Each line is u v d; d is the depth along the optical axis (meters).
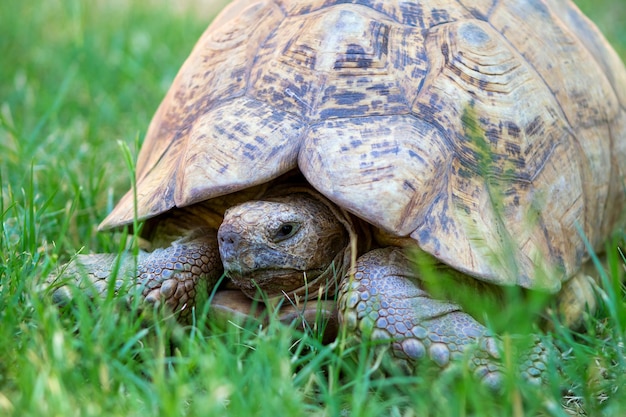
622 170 3.48
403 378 2.42
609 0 7.61
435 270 2.74
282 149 2.73
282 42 3.00
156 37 6.51
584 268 3.34
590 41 3.62
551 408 2.29
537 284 2.64
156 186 2.94
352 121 2.75
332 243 2.86
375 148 2.68
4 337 2.46
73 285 2.63
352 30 2.91
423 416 2.25
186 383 2.36
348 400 2.43
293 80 2.87
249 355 2.62
